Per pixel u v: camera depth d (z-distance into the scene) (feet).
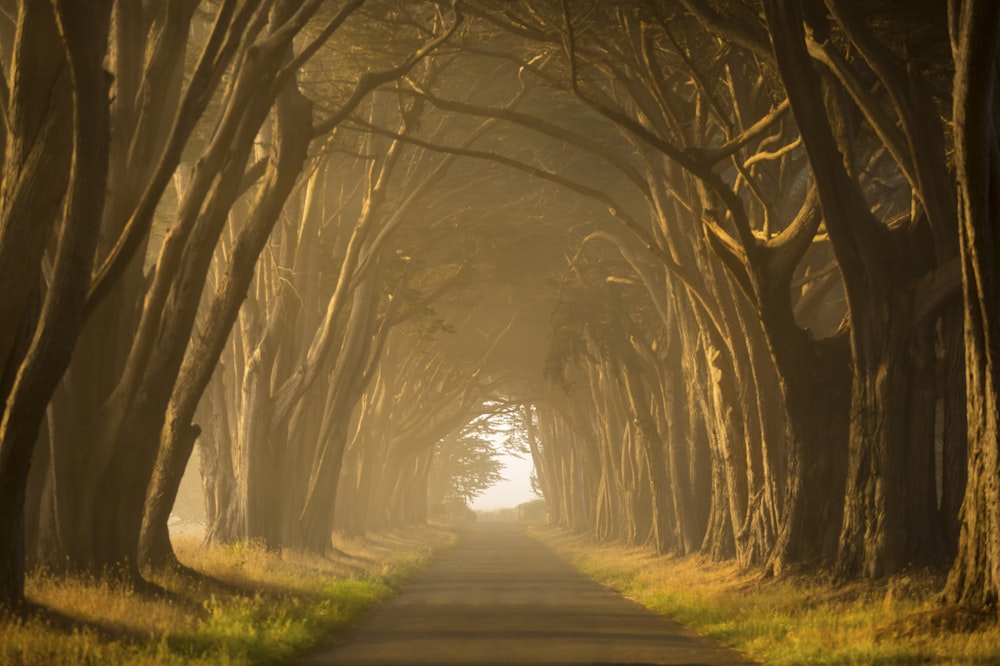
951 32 90.63
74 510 114.62
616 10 148.77
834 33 135.85
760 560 164.66
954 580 93.66
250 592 134.41
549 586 194.59
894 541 132.98
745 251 141.49
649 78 153.07
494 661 85.10
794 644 88.38
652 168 171.94
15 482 83.71
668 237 175.63
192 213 113.29
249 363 209.77
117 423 115.65
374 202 199.21
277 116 127.13
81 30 79.10
